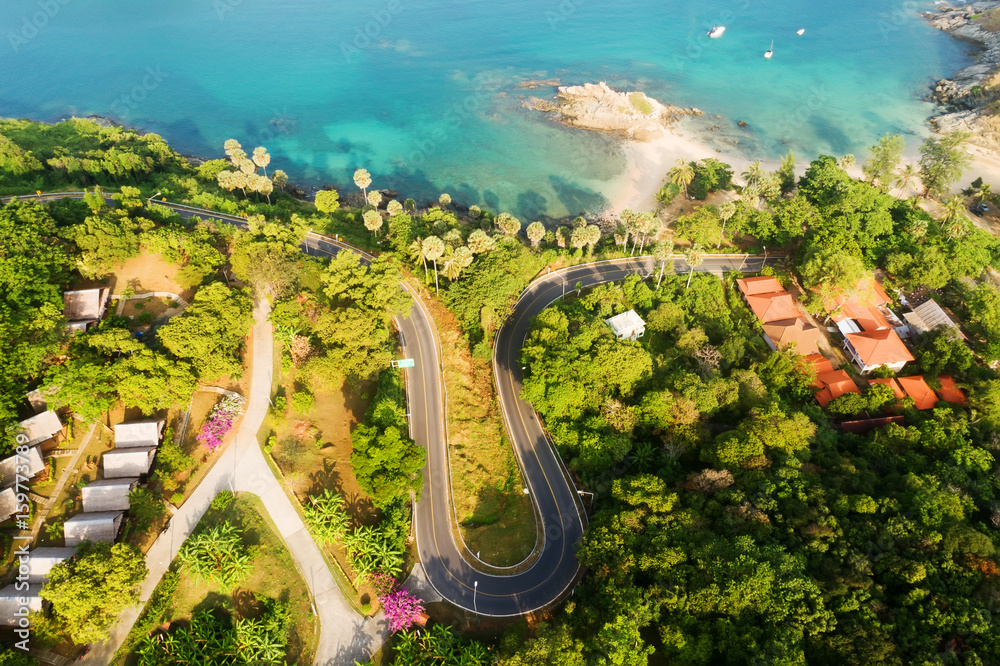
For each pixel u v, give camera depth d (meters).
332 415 113.31
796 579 78.25
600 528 93.06
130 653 81.06
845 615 76.88
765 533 87.94
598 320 134.62
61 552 83.94
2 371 91.75
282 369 115.81
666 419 114.00
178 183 189.88
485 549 102.69
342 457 107.44
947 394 137.00
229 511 96.00
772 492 94.50
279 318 117.50
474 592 96.44
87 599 75.94
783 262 180.12
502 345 144.25
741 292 168.12
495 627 92.06
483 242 150.75
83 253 117.62
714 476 97.06
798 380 136.00
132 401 97.12
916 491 95.00
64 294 110.69
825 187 198.50
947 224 186.25
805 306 162.75
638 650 77.38
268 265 122.56
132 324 115.00
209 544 88.81
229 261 135.88
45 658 78.25
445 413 123.25
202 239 130.12
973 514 93.00
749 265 181.75
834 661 72.94
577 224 185.00
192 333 103.25
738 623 77.88
